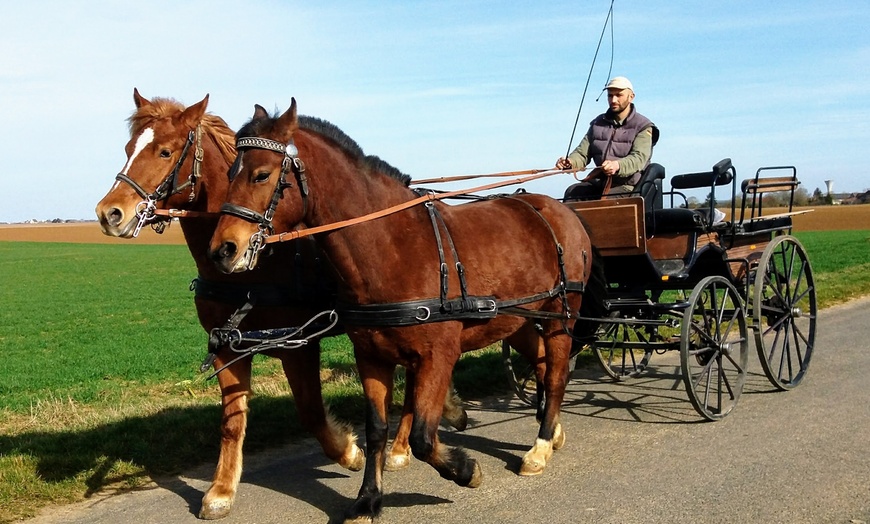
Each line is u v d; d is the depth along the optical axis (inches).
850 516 185.9
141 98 212.8
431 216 198.4
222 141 213.9
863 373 339.3
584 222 264.1
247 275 210.1
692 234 293.9
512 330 224.4
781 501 196.4
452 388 274.4
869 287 674.8
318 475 239.5
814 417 272.2
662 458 237.8
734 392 291.1
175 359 524.4
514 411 311.0
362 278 183.9
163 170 201.6
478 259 205.5
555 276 237.6
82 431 281.1
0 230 4055.1
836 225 2373.3
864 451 232.2
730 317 311.4
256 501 217.3
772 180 344.5
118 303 1016.9
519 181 237.6
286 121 173.0
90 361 534.6
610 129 308.5
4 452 257.9
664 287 317.7
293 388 222.5
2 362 557.9
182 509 213.2
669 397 319.9
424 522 197.5
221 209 171.5
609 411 299.7
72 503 218.8
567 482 221.8
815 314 343.9
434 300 187.5
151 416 303.0
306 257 212.5
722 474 219.1
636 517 192.4
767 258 314.7
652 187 301.6
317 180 179.0
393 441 253.9
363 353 191.5
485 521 196.1
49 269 1713.8
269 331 197.3
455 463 195.9
